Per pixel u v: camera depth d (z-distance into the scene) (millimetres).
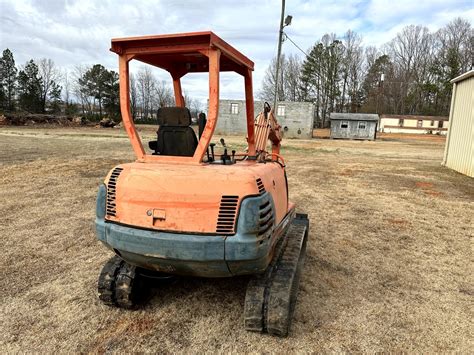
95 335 3287
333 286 4375
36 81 63438
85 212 7176
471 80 13820
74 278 4391
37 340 3203
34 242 5555
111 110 66750
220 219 2871
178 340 3227
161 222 2959
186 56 3705
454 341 3354
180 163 3240
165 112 3412
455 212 8156
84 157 14938
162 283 4203
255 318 3109
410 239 6262
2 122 36281
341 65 72000
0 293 4008
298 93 74688
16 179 10164
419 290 4371
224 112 38688
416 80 74812
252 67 3822
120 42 3180
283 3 17438
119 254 3234
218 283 4312
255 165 3551
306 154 20672
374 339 3326
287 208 4309
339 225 6969
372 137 38781
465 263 5262
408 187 10992
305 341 3236
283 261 3484
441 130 60250
